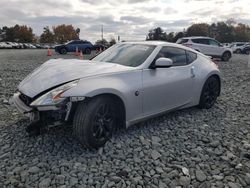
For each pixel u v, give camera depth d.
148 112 4.25
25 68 12.41
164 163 3.38
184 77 4.81
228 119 5.09
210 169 3.28
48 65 4.36
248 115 5.38
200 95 5.34
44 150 3.59
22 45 57.06
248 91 7.74
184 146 3.87
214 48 19.20
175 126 4.61
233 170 3.26
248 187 2.93
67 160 3.35
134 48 4.69
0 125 4.43
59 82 3.53
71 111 3.41
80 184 2.90
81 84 3.41
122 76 3.85
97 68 3.90
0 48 53.41
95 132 3.54
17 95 3.97
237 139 4.17
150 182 2.98
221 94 7.21
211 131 4.47
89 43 27.83
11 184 2.87
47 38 95.69
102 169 3.19
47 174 3.05
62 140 3.87
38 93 3.48
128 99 3.83
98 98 3.49
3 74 10.18
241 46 36.66
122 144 3.82
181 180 3.02
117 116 3.91
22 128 4.31
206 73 5.33
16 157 3.41
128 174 3.10
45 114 3.40
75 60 4.63
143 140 3.97
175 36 78.81
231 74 11.49
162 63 4.15
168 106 4.61
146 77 4.13
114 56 4.64
